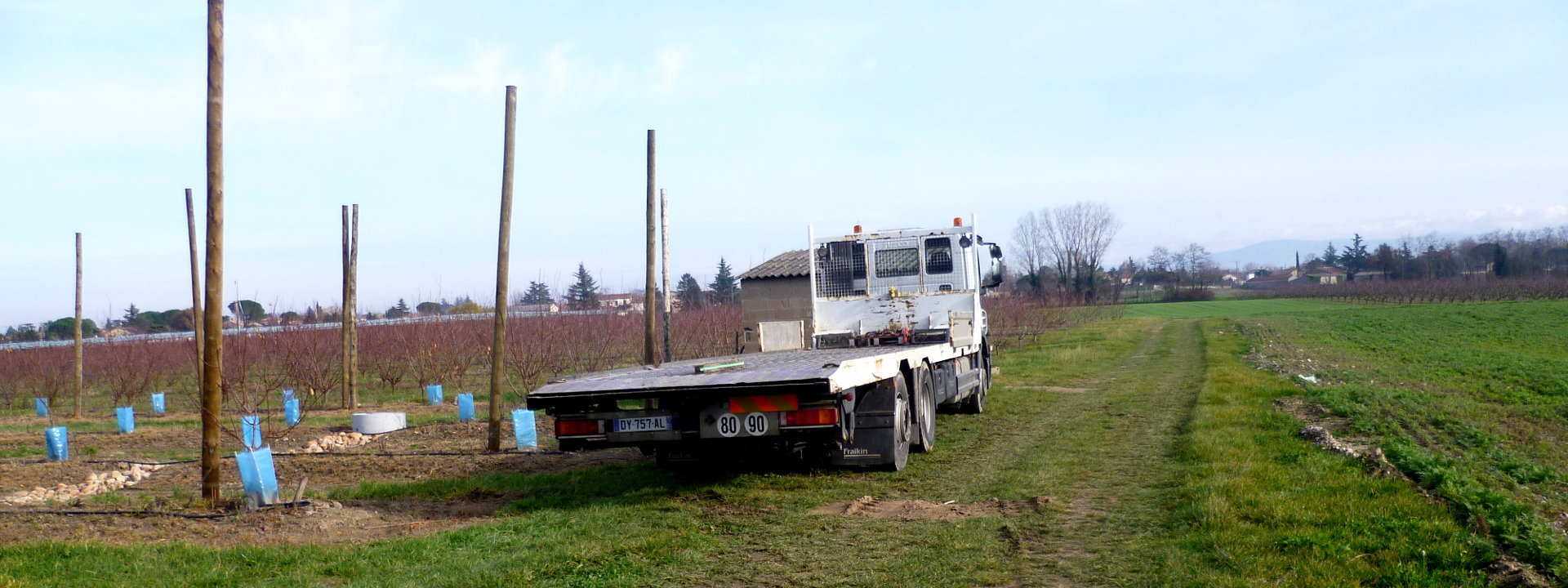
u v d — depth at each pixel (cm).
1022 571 606
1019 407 1642
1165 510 757
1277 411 1385
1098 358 3092
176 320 5009
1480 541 580
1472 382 2078
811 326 1474
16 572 633
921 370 1121
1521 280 8862
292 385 2256
